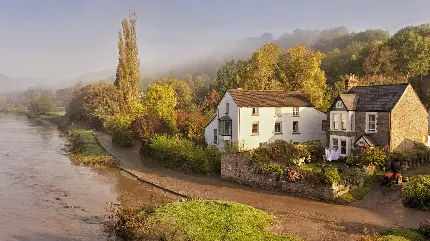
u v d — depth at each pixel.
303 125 49.38
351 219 24.78
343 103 40.62
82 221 26.52
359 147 38.06
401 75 73.88
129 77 80.19
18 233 24.09
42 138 81.06
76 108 124.19
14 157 54.84
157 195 33.78
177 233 21.06
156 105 66.94
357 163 35.47
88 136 79.19
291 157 35.16
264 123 46.97
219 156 40.56
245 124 45.88
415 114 39.38
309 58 68.25
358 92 42.81
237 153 36.62
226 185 35.91
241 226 22.55
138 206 29.98
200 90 118.06
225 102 48.59
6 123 125.12
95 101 103.81
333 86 81.12
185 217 23.78
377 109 37.97
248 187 34.91
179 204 26.89
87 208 29.73
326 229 23.16
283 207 28.14
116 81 100.38
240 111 45.59
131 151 58.72
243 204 27.77
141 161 50.75
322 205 28.27
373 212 26.00
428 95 65.12
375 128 38.28
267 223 24.08
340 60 100.56
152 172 43.53
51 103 167.75
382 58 79.56
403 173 33.53
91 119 104.25
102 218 27.16
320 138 50.47
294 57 69.75
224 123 47.03
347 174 30.55
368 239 19.11
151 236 21.25
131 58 80.06
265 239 20.80
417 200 26.25
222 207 26.23
